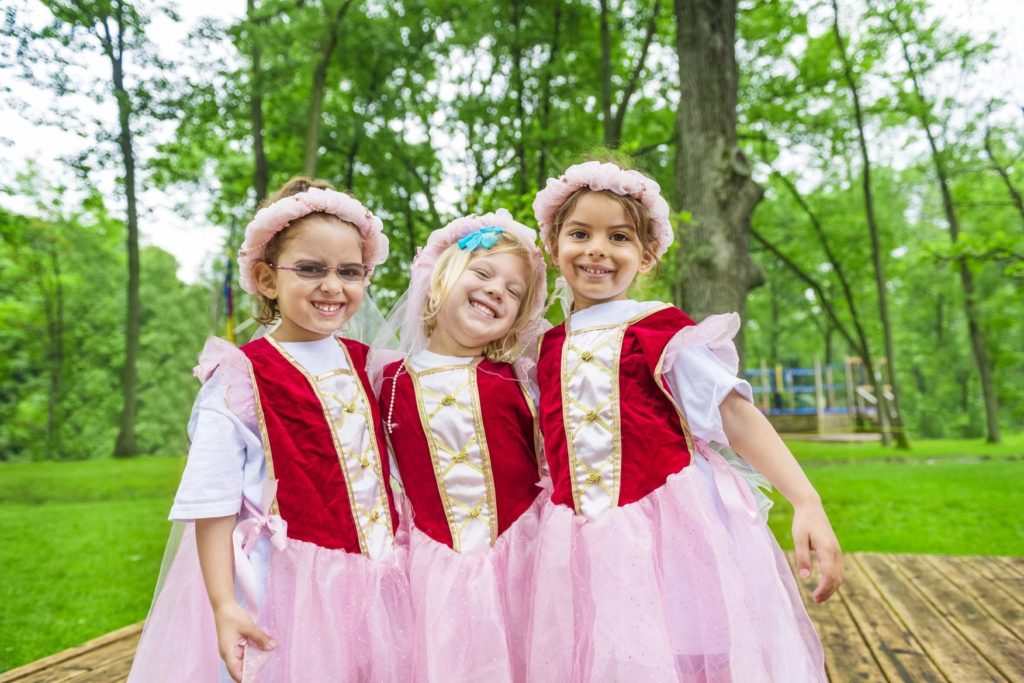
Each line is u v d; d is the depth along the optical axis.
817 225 18.48
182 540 1.89
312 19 11.62
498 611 1.79
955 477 11.56
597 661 1.61
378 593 1.78
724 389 1.78
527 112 14.55
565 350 2.01
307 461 1.81
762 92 14.64
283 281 1.90
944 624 3.21
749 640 1.59
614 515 1.76
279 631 1.69
